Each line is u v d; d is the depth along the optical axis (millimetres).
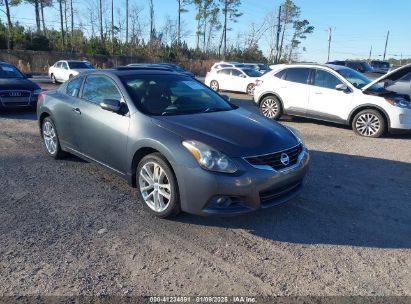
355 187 5125
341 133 8914
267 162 3688
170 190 3766
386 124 8359
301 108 9648
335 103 9000
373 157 6727
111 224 3857
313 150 7152
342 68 9414
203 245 3512
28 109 10695
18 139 7355
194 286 2904
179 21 58062
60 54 40844
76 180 5086
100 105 4504
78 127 5074
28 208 4184
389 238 3734
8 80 10305
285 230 3836
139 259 3244
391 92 8531
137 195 4617
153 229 3779
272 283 2973
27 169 5508
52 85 23031
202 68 50250
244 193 3525
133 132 4129
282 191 3869
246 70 19266
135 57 46500
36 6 50219
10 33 42438
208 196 3527
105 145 4586
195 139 3676
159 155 3865
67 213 4086
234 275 3061
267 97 10289
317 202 4559
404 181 5445
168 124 3971
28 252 3293
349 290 2910
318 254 3410
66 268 3076
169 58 51406
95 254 3297
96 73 5117
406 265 3270
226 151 3561
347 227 3941
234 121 4223
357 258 3363
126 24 53844
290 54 72688
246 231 3797
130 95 4438
